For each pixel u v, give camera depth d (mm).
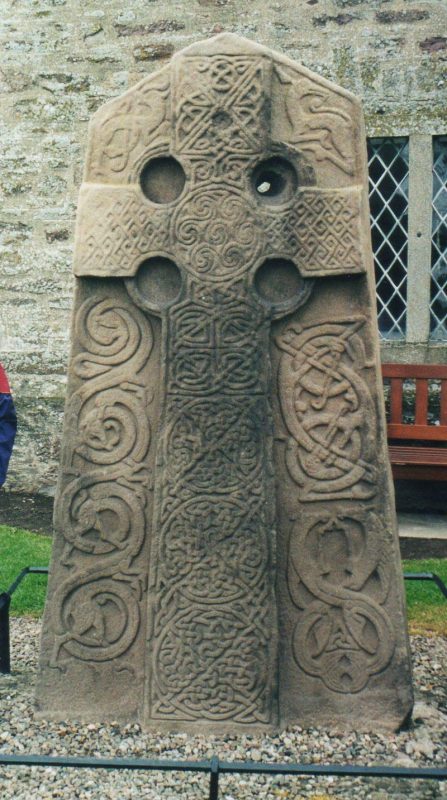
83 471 3432
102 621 3428
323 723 3371
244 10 6809
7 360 7305
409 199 6781
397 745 3256
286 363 3338
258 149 3260
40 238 7188
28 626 4484
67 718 3438
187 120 3279
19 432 7320
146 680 3367
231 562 3312
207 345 3307
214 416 3309
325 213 3254
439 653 4145
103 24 6980
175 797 2967
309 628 3369
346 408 3330
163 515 3338
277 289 3330
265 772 2514
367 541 3336
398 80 6680
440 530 6234
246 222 3275
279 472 3355
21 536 5988
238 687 3324
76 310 3412
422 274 6816
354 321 3305
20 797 2971
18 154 7160
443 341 6934
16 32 7070
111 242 3346
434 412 6953
